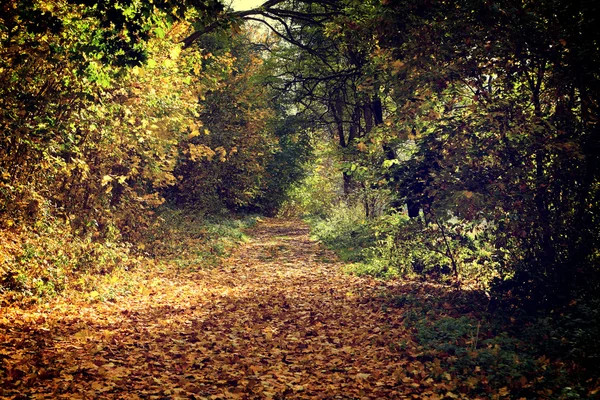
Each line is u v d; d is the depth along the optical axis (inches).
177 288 516.4
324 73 1096.2
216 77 992.2
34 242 434.0
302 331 363.9
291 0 1091.3
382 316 391.9
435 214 401.4
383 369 276.4
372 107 877.2
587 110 351.9
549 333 300.5
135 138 584.7
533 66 367.6
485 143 372.2
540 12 351.3
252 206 1809.8
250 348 319.6
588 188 353.4
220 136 1138.0
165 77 589.6
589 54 332.2
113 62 378.0
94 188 579.2
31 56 424.8
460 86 396.5
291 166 1759.4
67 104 486.3
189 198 1134.4
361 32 446.9
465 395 230.8
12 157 451.2
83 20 401.4
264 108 1423.5
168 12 350.3
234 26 362.3
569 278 360.2
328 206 1717.5
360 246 797.9
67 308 377.7
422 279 534.9
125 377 247.9
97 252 513.3
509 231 366.0
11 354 255.4
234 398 231.1
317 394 242.5
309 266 690.8
